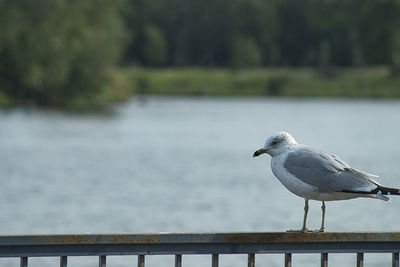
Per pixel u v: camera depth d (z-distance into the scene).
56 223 19.38
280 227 19.05
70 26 69.75
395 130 53.38
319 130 52.75
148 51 133.00
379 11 111.38
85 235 5.57
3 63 70.25
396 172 31.06
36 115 60.97
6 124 52.28
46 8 70.56
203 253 5.76
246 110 73.56
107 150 39.00
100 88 73.31
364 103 86.94
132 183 27.30
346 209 21.66
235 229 18.77
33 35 68.75
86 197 23.81
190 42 140.50
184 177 29.09
